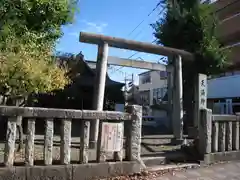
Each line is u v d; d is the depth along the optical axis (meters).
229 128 8.66
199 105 11.21
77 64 17.77
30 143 5.59
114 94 20.14
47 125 5.75
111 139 6.35
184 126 14.94
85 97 19.11
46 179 5.60
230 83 23.38
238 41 24.52
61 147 5.88
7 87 6.85
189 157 8.20
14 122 5.47
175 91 11.05
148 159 7.45
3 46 6.72
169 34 15.57
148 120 18.33
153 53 10.77
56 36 8.55
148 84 47.50
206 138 8.02
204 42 14.96
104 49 9.37
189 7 15.89
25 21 7.50
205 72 15.19
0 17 6.99
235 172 7.37
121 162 6.40
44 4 7.53
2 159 5.97
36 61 7.16
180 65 11.20
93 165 6.07
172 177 6.61
